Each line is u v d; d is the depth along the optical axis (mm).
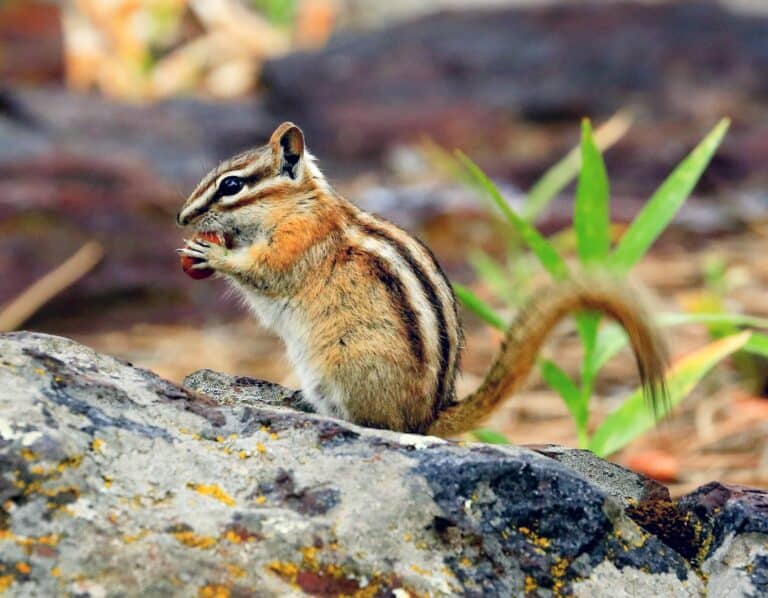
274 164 9156
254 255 8922
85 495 6109
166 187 21453
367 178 24688
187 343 17438
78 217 19734
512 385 8328
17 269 18641
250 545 6121
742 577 6762
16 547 5805
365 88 27141
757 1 30406
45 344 7086
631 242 10992
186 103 26703
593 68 26797
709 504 7211
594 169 10922
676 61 26672
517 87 26672
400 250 8789
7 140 22672
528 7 28562
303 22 33750
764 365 14789
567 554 6633
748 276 18688
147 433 6578
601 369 15844
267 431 6793
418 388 8352
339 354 8555
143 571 5852
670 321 10820
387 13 36125
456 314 8836
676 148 24266
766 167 23828
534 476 6730
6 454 6121
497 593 6359
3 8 29375
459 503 6578
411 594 6168
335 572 6145
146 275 18984
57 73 28594
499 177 24109
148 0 30406
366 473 6613
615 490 7375
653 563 6793
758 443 13461
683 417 14391
